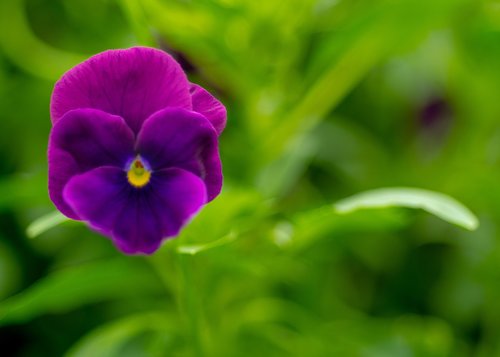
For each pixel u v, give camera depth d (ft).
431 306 1.99
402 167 2.04
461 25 1.87
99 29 1.87
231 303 1.66
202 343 1.48
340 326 1.71
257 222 1.50
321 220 1.44
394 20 1.55
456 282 1.96
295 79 1.70
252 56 1.57
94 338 1.57
